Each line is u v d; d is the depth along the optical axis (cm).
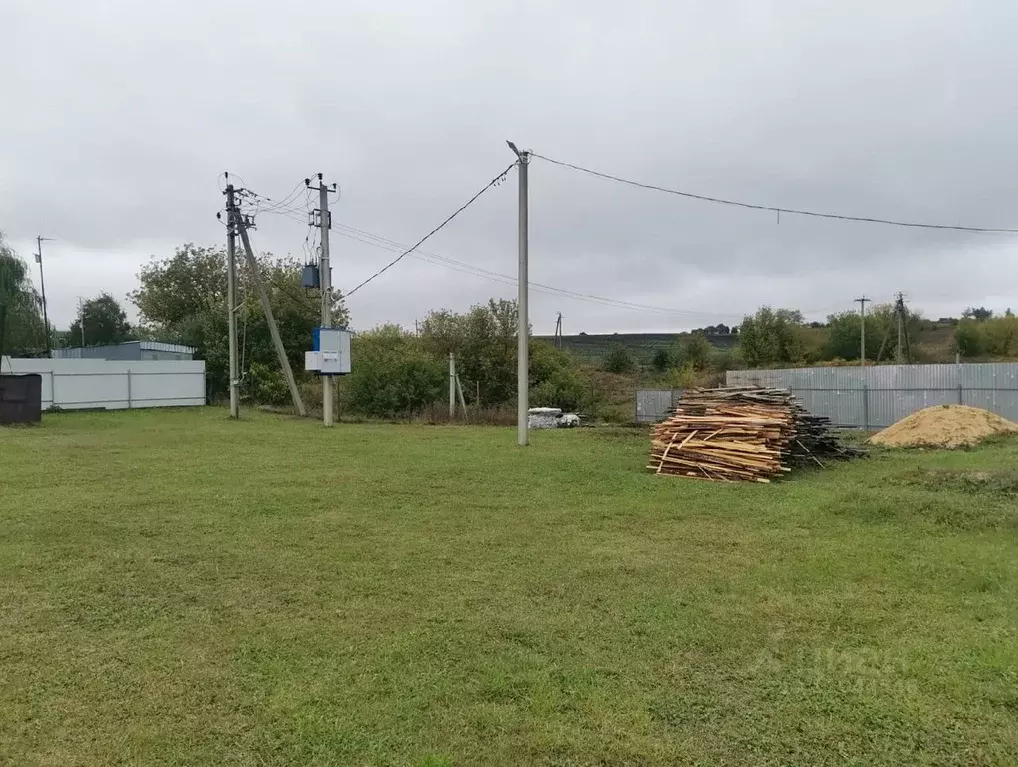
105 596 525
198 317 3678
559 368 3017
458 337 3003
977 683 385
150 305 5166
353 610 496
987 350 4400
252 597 525
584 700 362
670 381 3638
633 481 1074
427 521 787
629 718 344
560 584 559
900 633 461
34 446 1443
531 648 430
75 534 707
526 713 348
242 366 2956
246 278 3381
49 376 2591
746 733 332
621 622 475
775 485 1050
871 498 894
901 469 1213
